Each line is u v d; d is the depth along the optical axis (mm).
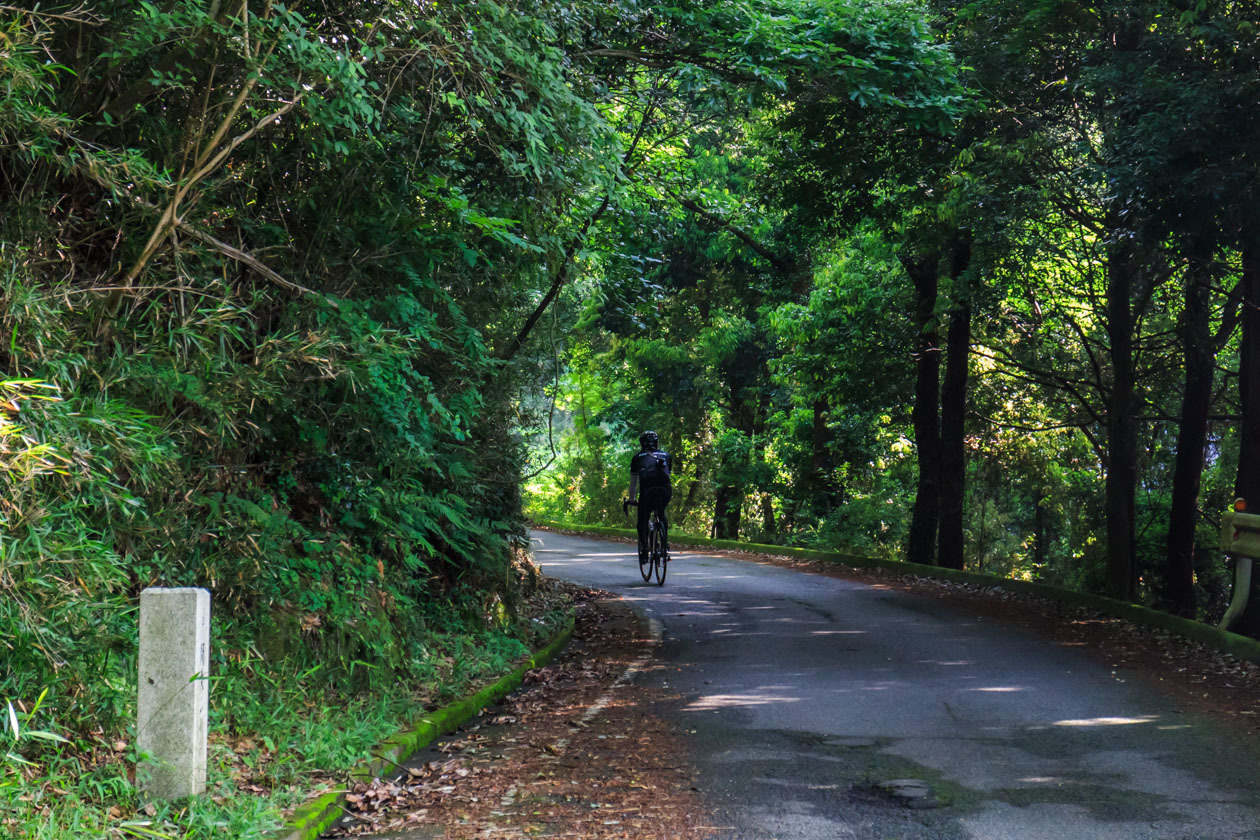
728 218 25031
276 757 5984
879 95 11109
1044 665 9938
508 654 10086
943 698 8336
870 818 5312
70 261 6363
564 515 39375
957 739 6973
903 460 30359
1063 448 29828
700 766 6355
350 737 6414
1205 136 11695
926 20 11867
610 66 11523
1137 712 7809
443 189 8359
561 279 11531
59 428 5090
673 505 36844
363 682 7664
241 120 7086
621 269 15305
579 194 9609
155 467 6059
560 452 39469
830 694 8516
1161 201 12117
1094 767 6238
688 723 7555
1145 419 22688
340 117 6547
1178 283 20516
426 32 7281
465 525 10203
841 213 18953
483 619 10727
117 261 6633
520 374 12227
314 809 5281
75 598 5062
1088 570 25984
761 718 7664
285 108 6309
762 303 30391
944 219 15727
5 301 5297
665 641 11742
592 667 10172
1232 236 12609
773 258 25750
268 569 7191
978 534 34188
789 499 30031
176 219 6066
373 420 8438
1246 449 15273
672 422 34062
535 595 14562
